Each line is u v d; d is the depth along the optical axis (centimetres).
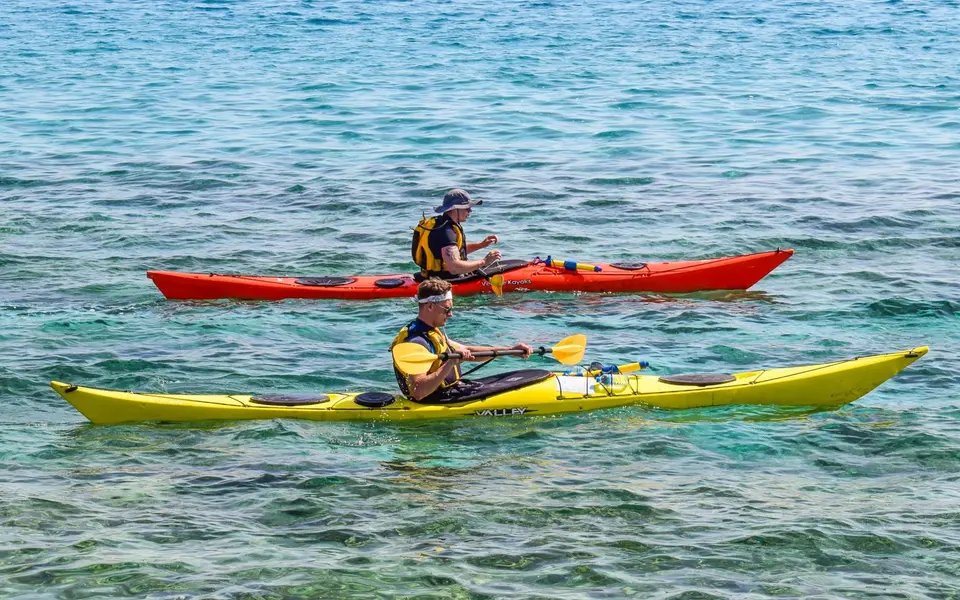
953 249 1325
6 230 1419
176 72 3000
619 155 1944
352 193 1653
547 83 2764
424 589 529
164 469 686
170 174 1789
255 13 4591
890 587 532
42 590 521
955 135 2086
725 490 652
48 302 1110
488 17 4403
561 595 523
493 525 603
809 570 549
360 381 879
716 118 2302
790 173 1783
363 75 2919
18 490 645
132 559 555
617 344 984
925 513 616
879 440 737
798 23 4119
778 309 1097
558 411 788
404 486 659
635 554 567
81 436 744
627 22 4197
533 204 1577
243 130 2195
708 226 1449
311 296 1134
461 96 2577
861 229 1426
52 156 1933
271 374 890
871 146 2002
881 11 4494
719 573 545
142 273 1234
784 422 775
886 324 1036
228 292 1128
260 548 572
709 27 4019
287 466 690
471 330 1034
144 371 892
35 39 3750
